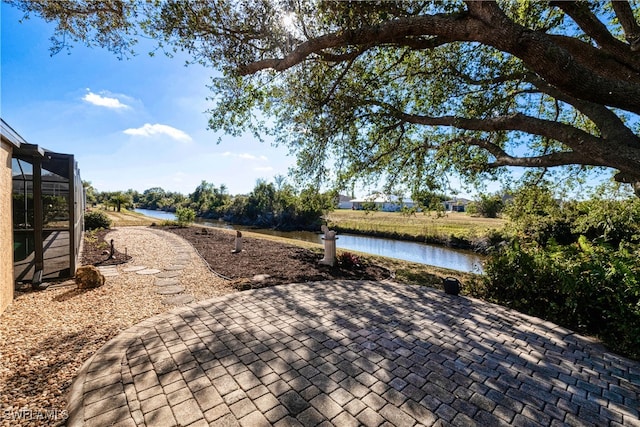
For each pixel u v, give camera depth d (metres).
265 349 3.13
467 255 14.52
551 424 2.12
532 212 7.94
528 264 4.70
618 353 3.28
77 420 2.02
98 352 2.98
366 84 5.86
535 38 2.55
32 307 4.25
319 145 6.71
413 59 6.07
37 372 2.64
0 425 1.99
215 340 3.32
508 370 2.85
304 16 4.02
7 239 4.25
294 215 25.45
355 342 3.34
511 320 4.16
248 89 5.37
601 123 3.49
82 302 4.50
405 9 3.96
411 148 7.16
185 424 2.01
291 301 4.74
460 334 3.64
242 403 2.24
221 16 3.92
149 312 4.19
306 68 5.25
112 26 4.20
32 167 5.22
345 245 17.91
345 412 2.17
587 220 7.52
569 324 4.10
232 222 32.47
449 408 2.25
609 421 2.17
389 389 2.48
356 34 3.47
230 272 6.61
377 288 5.63
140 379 2.54
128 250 8.85
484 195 7.57
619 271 3.71
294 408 2.20
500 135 6.82
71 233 5.77
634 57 3.36
